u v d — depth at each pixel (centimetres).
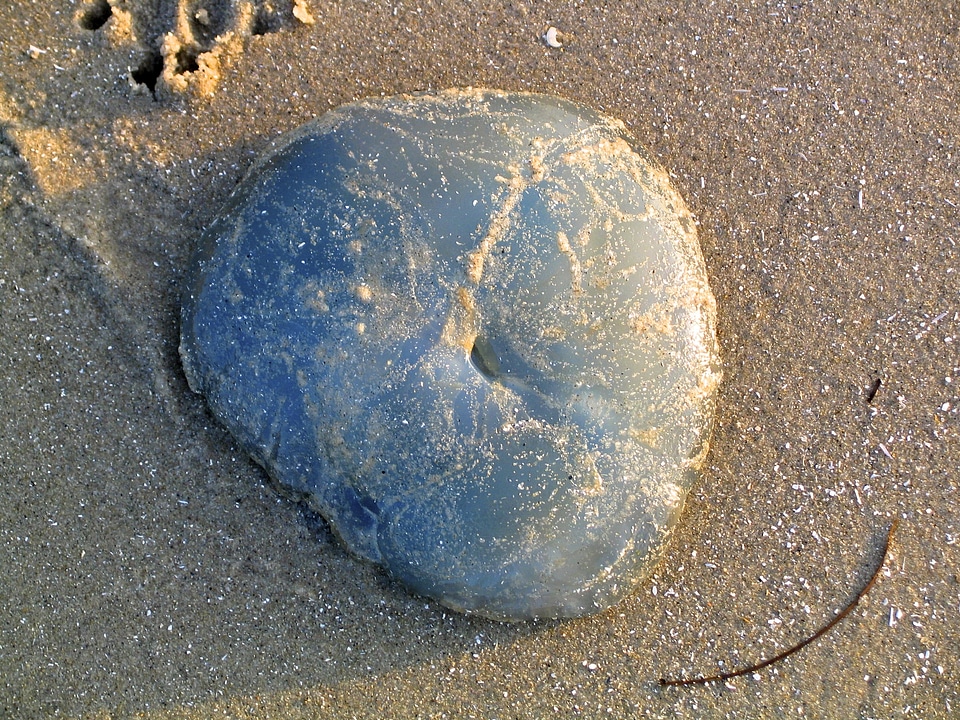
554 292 70
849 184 78
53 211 74
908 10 78
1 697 75
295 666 75
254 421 72
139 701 75
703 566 77
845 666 77
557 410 71
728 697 77
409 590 74
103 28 75
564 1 77
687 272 73
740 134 78
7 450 74
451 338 70
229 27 76
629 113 78
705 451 74
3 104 75
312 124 74
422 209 71
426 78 77
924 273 78
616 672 77
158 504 75
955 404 78
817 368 78
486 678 76
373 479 71
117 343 74
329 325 70
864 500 78
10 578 75
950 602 77
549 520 71
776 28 78
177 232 75
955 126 78
